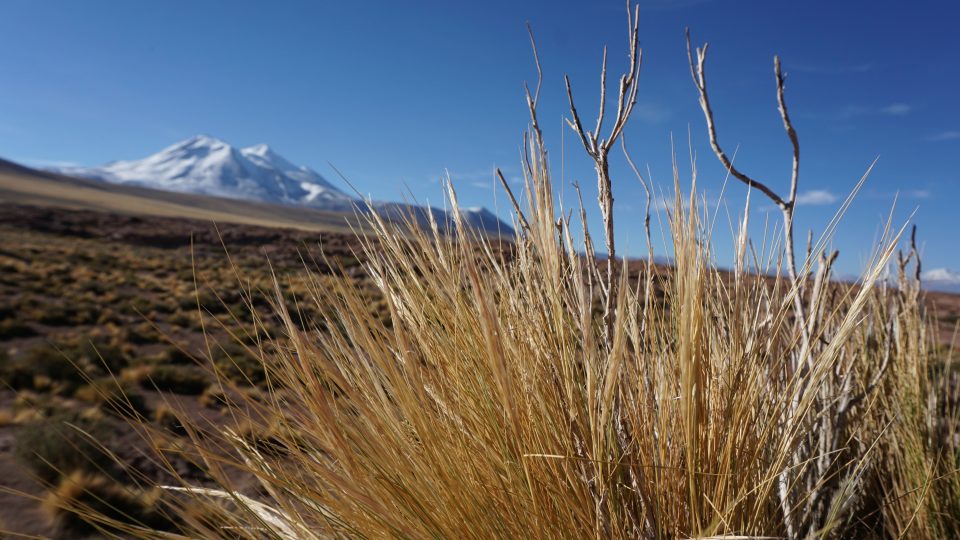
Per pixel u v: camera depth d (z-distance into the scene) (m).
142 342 14.84
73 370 10.40
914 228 2.57
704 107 1.45
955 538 1.92
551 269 1.13
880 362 2.43
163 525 5.34
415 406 1.12
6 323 14.47
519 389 1.11
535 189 1.15
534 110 1.15
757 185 1.51
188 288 23.52
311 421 1.14
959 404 2.45
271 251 42.72
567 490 1.08
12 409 8.52
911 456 2.12
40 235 44.62
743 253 1.29
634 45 1.35
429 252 1.25
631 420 1.17
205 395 9.27
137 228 52.47
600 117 1.40
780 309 1.20
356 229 1.31
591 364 1.01
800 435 1.20
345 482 1.00
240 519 1.15
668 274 1.22
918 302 2.69
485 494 1.10
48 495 5.71
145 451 6.87
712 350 1.29
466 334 1.20
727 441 1.09
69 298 20.28
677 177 1.13
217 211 166.12
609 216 1.34
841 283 1.63
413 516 1.07
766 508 1.16
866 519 1.98
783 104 1.50
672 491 1.08
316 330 1.22
